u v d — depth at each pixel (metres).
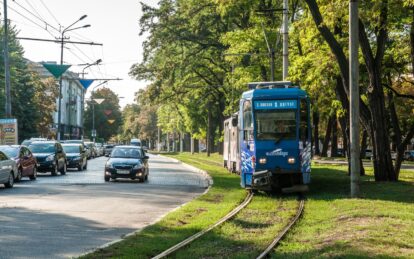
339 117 34.53
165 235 11.75
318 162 50.97
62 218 14.65
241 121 22.70
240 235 12.05
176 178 33.41
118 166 29.03
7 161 24.28
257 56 41.19
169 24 53.84
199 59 55.28
